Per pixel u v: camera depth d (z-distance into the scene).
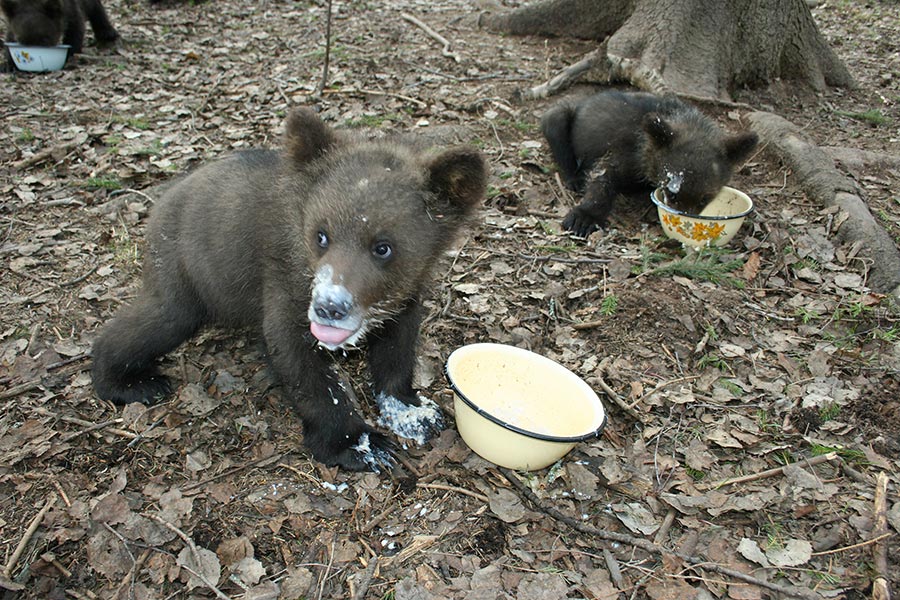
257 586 0.74
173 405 0.96
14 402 0.95
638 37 1.84
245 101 1.84
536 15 2.24
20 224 1.32
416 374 1.03
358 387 1.02
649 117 1.42
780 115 1.80
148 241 0.98
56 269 1.20
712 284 1.19
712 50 1.80
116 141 1.59
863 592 0.75
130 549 0.77
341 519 0.82
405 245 0.77
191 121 1.72
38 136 1.62
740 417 0.95
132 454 0.89
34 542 0.78
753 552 0.78
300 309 0.83
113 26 2.45
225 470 0.87
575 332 1.10
